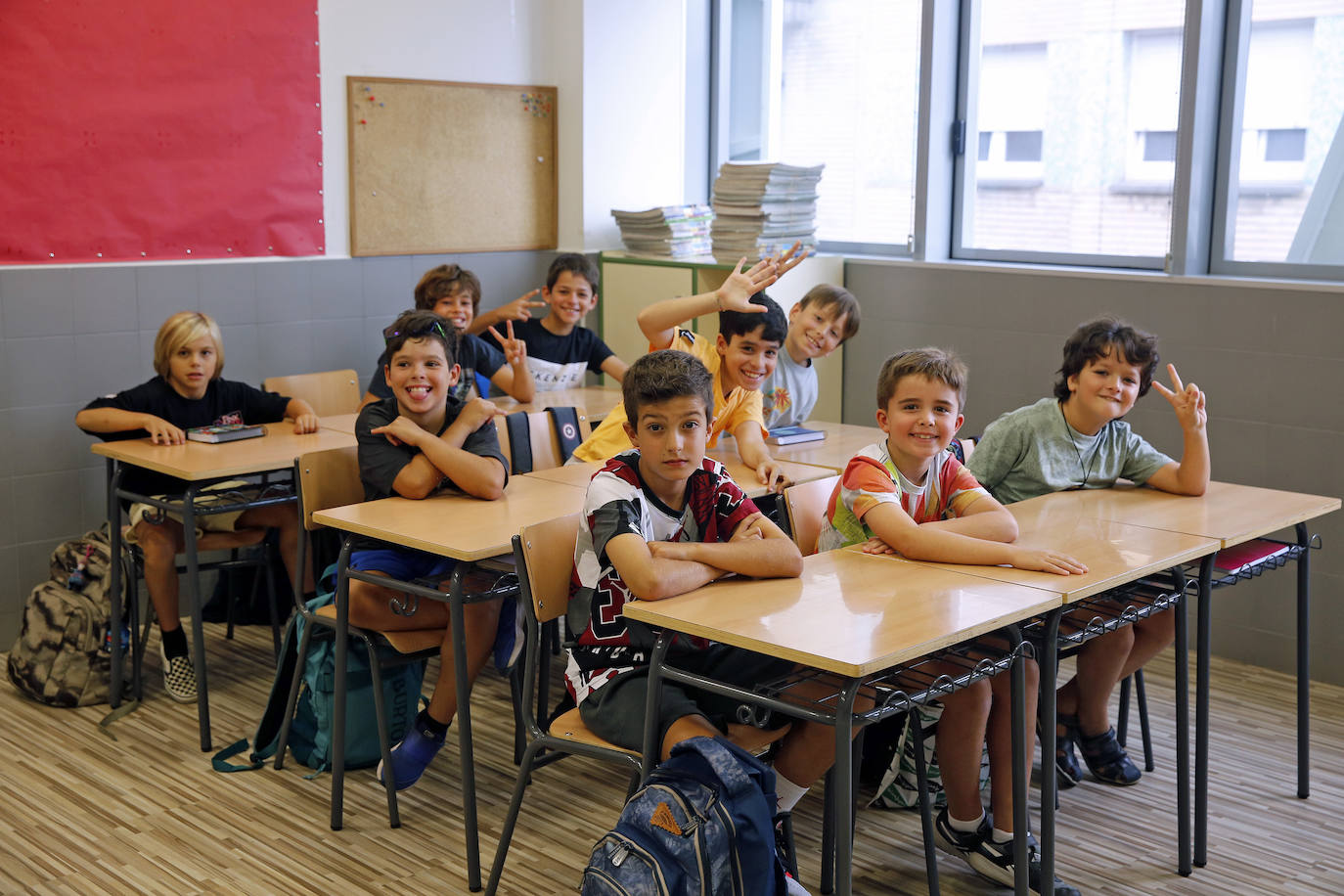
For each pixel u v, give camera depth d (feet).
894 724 9.35
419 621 9.07
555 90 16.39
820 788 9.74
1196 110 12.66
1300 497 9.42
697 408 7.16
